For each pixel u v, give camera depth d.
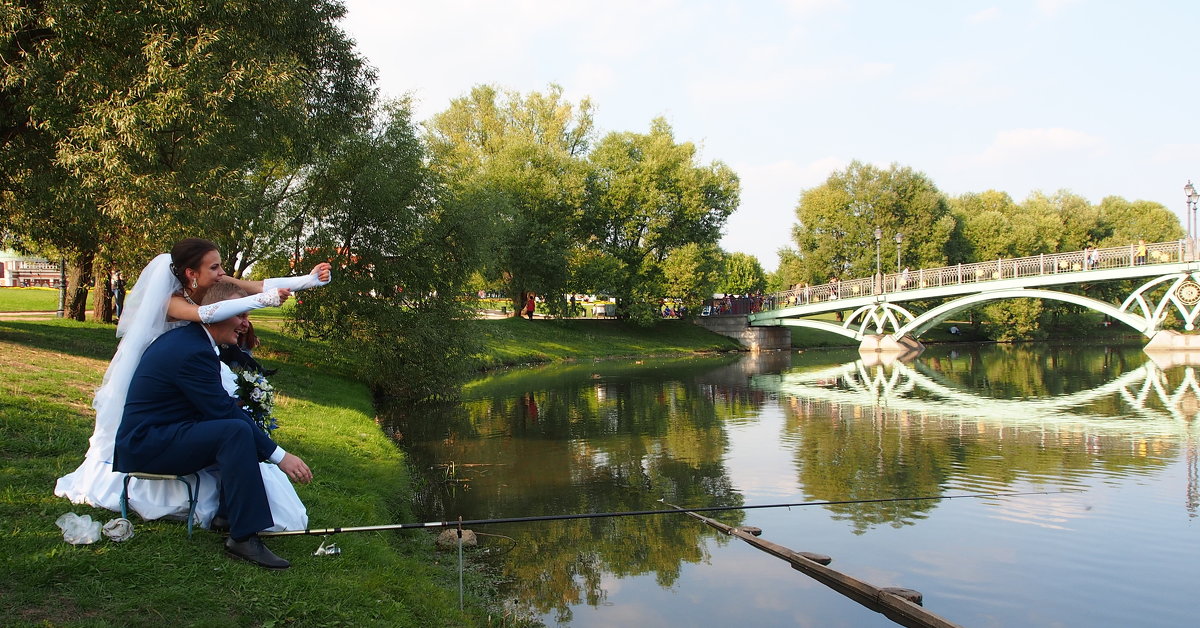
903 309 45.78
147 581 3.90
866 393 24.62
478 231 20.05
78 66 11.80
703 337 51.94
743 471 12.60
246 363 5.22
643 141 49.31
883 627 6.11
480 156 44.97
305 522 5.01
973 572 7.72
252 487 4.37
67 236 17.06
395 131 18.97
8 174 13.55
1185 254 36.84
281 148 16.41
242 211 14.02
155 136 12.15
